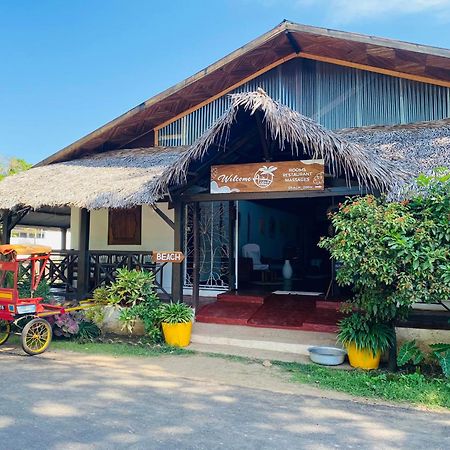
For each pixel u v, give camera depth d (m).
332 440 4.05
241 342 7.70
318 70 10.66
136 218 11.39
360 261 5.73
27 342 7.12
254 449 3.81
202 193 8.32
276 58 10.80
